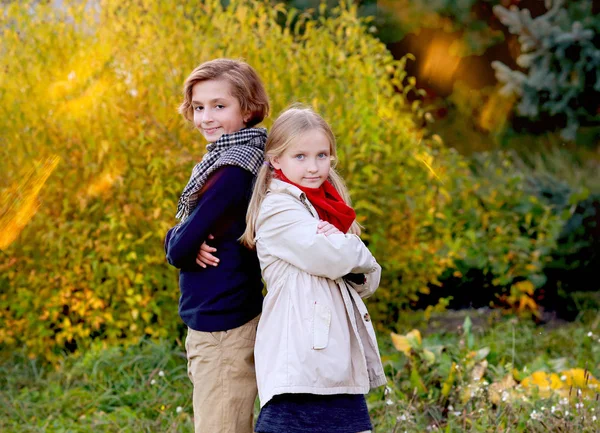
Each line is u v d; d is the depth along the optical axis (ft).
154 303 19.57
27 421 16.75
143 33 20.07
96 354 19.01
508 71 30.96
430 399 16.79
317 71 20.54
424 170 22.25
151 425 16.24
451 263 23.08
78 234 19.45
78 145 19.53
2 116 19.60
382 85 22.26
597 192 26.50
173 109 19.40
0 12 20.49
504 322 23.09
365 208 20.98
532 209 25.04
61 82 19.40
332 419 10.79
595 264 25.68
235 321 11.30
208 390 11.34
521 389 16.47
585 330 22.26
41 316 19.47
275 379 10.64
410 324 22.44
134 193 19.42
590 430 14.26
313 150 11.18
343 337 10.93
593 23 29.76
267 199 11.15
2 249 19.42
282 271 11.07
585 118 32.07
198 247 11.14
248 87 11.67
